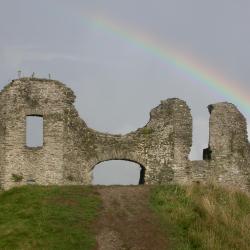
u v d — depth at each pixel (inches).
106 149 1782.7
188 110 1840.6
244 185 1867.6
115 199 1459.2
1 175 1702.8
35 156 1716.3
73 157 1745.8
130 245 1218.6
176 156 1809.8
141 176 1825.8
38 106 1737.2
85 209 1373.0
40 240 1210.6
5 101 1727.4
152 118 1824.6
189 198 1475.1
